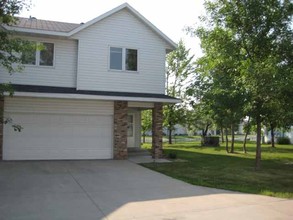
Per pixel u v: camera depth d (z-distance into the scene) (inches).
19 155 668.7
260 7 579.5
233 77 614.9
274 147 1238.9
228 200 362.6
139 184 446.0
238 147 1199.6
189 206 336.2
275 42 590.6
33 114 677.9
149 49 768.3
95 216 298.0
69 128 700.0
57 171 537.3
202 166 632.4
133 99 702.5
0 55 389.4
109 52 737.0
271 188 434.3
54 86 705.6
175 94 1338.6
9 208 318.7
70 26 797.2
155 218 295.1
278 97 536.1
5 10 381.1
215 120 975.0
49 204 335.3
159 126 752.3
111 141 725.3
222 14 607.2
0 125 652.7
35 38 698.2
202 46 653.9
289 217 302.0
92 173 526.0
